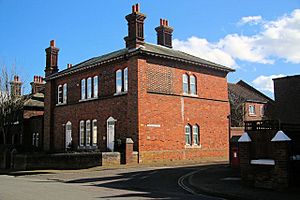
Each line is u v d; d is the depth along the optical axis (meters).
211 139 32.53
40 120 41.50
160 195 12.68
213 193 12.95
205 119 32.31
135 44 28.56
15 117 41.53
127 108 28.41
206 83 33.03
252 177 14.19
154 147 27.78
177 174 19.52
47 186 15.94
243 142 14.67
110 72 30.94
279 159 13.17
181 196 12.46
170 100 29.55
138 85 27.48
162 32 35.28
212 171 19.91
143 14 29.11
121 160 25.89
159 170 21.64
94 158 25.11
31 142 43.03
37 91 52.25
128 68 28.56
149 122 27.77
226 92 34.91
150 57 28.64
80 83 34.75
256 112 52.62
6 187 15.54
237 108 48.31
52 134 38.22
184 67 31.22
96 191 13.84
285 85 21.66
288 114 21.31
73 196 12.32
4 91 39.72
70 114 35.78
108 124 30.55
